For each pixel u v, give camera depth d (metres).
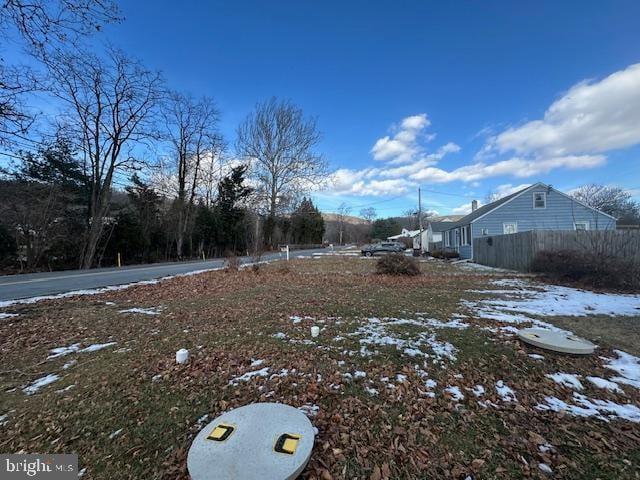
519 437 2.55
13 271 16.12
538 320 5.71
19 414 3.03
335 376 3.57
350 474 2.17
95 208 20.14
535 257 12.39
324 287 9.53
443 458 2.32
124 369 3.90
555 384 3.44
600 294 8.23
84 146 19.98
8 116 7.52
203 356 4.21
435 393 3.22
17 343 4.91
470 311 6.36
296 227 54.84
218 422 2.66
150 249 26.89
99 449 2.52
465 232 23.86
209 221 33.81
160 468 2.28
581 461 2.29
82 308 7.08
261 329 5.26
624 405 3.05
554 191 20.64
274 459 2.19
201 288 9.79
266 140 34.97
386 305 6.87
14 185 16.92
